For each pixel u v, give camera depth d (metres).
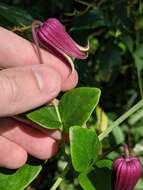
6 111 0.12
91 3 0.17
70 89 0.13
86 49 0.13
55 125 0.12
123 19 0.17
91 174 0.12
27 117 0.12
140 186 0.16
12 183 0.12
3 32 0.13
